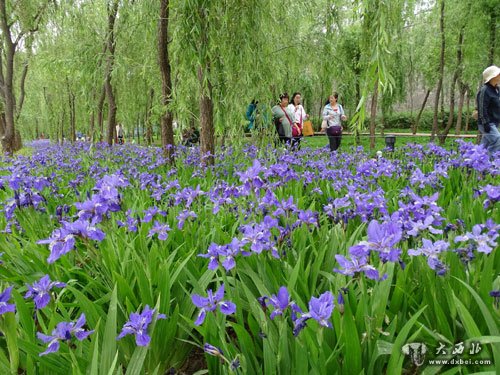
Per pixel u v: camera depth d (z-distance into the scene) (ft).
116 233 9.80
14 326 6.08
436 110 52.60
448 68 53.31
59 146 56.08
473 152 14.39
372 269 5.88
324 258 9.29
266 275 8.12
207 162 22.41
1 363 6.25
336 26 32.50
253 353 6.33
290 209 9.73
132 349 7.32
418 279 7.79
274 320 6.73
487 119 22.45
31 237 11.41
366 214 9.96
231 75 21.76
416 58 73.10
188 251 10.16
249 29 20.88
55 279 9.10
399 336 5.45
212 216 12.29
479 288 6.83
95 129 36.78
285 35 30.48
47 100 76.07
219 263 7.43
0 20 48.52
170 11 24.34
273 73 26.37
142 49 36.22
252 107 25.81
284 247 8.99
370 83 15.05
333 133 33.99
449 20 44.73
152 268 8.63
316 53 32.12
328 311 5.23
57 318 6.96
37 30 49.62
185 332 7.71
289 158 19.52
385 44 14.74
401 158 23.81
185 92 24.25
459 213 11.02
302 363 5.29
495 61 44.83
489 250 6.70
